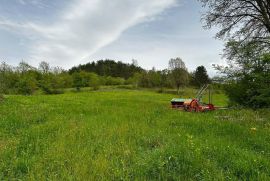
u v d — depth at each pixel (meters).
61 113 18.28
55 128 12.80
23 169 7.55
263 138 11.32
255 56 18.67
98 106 23.30
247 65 18.92
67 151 8.84
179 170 7.32
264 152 9.33
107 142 10.08
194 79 86.69
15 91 63.53
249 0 22.92
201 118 16.61
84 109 20.44
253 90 19.12
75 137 10.76
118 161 8.10
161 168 7.29
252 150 9.60
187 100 22.58
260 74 17.64
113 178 6.92
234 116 17.91
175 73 78.50
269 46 18.97
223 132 12.40
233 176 7.06
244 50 19.64
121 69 143.88
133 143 9.92
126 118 15.96
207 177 6.89
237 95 21.27
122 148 9.23
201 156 8.05
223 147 9.17
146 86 87.12
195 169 7.35
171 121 15.23
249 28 23.50
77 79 80.56
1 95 25.56
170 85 81.25
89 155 8.55
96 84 81.62
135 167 7.54
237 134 12.02
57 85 72.94
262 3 22.52
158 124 14.26
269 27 22.34
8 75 66.50
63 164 7.64
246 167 7.41
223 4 23.56
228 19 23.92
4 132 11.90
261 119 16.44
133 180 6.90
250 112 18.48
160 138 10.83
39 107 20.86
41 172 7.07
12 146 9.52
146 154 8.70
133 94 58.41
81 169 7.26
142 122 14.62
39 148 9.34
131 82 106.88
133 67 145.12
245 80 20.34
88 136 11.02
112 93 60.38
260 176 6.89
